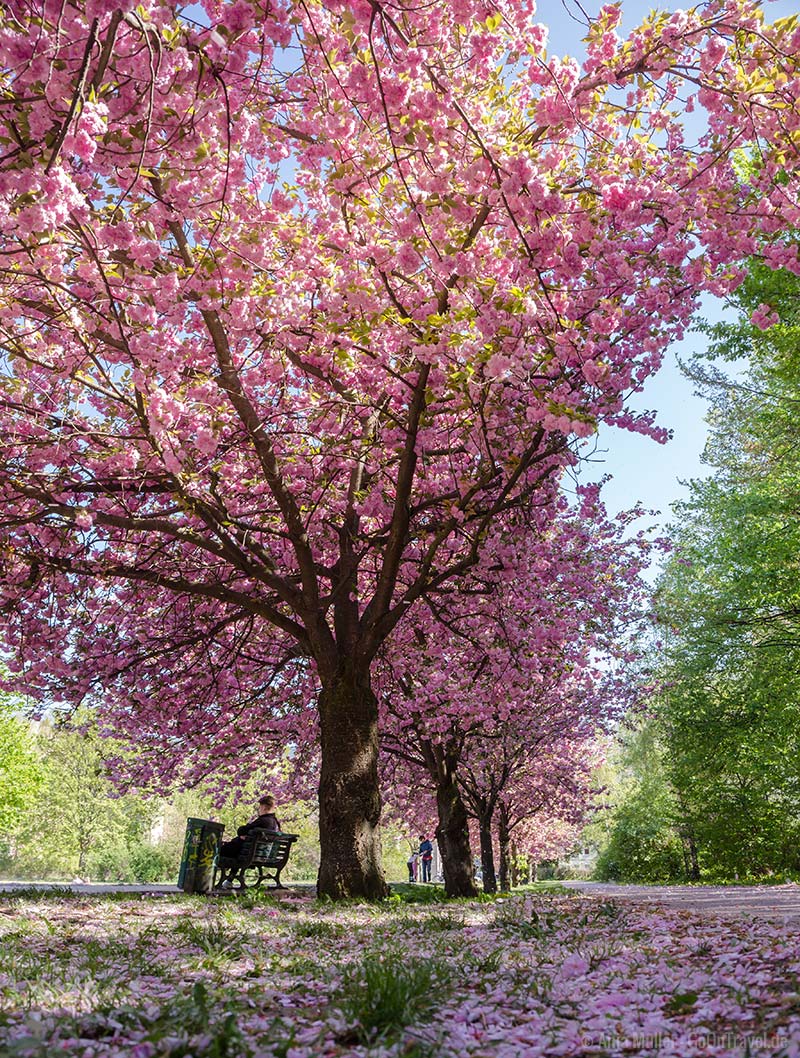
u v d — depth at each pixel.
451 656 14.91
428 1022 3.52
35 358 9.64
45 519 10.62
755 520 22.30
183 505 9.59
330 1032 3.33
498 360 7.50
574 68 7.21
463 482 10.47
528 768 24.02
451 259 7.48
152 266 7.88
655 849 38.91
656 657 25.05
